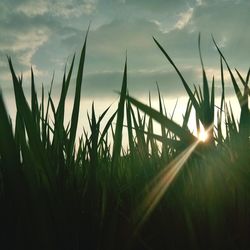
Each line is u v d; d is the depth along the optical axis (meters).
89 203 0.59
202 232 0.61
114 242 0.61
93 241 0.58
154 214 0.63
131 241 0.58
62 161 0.59
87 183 0.59
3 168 0.53
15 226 0.54
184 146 0.51
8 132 0.45
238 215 0.61
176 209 0.61
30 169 0.51
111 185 0.65
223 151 0.62
